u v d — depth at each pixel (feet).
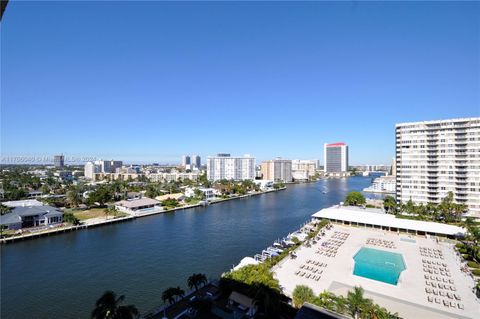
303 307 121.70
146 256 291.79
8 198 625.41
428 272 240.73
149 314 175.73
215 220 471.62
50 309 191.01
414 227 363.15
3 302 199.31
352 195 579.89
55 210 447.83
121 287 222.28
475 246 272.31
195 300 179.11
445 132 473.67
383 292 203.51
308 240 325.62
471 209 444.96
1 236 347.97
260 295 162.81
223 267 263.70
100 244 333.42
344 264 256.32
